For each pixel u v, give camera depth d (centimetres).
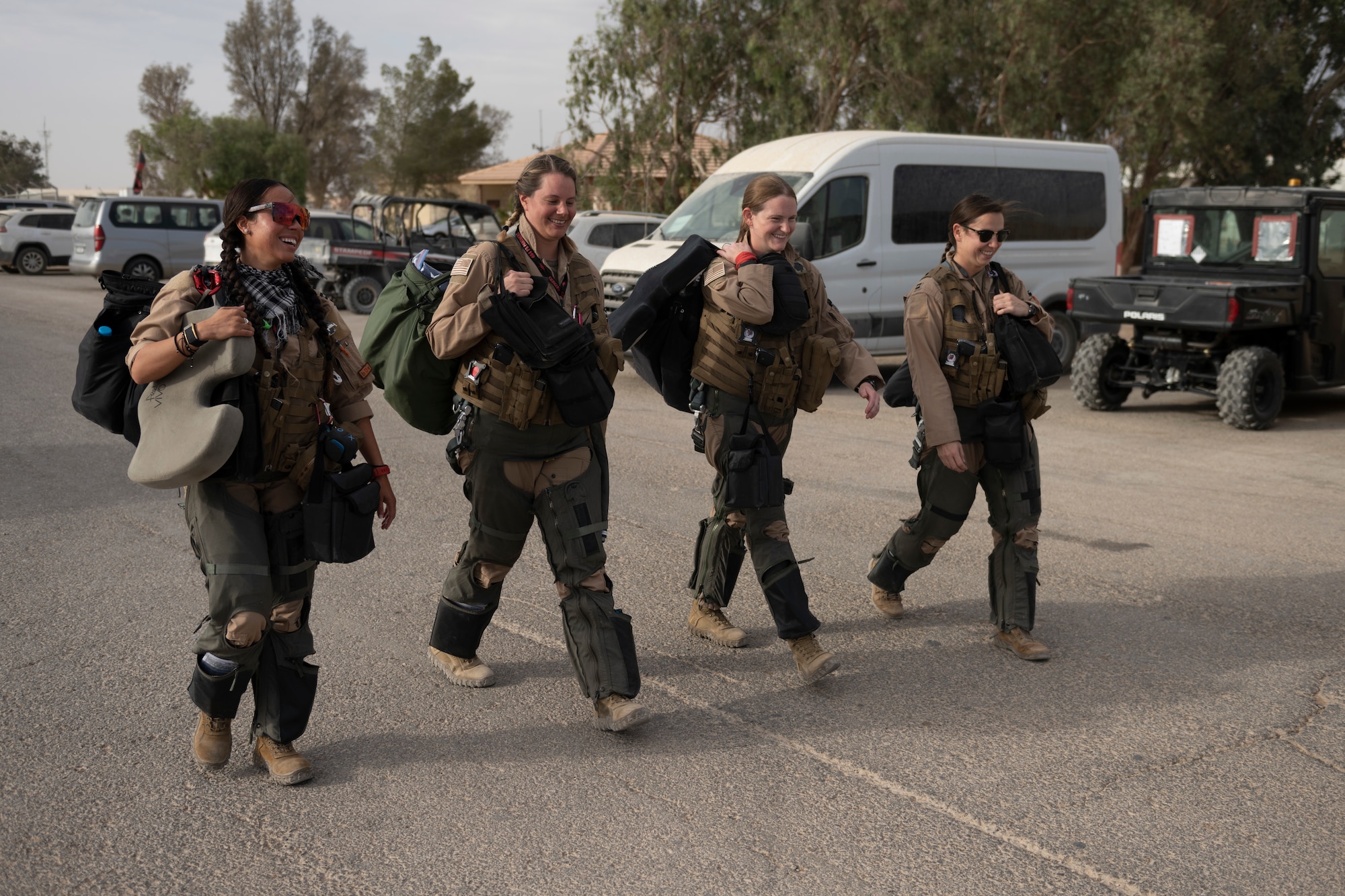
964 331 391
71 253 2695
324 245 1795
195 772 315
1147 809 303
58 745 329
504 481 338
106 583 474
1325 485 727
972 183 1180
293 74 6044
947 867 272
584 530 338
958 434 394
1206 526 616
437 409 349
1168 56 2283
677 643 427
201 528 290
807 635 378
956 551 560
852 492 685
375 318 339
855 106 2519
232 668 299
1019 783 317
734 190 1132
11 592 460
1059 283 1256
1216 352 972
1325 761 334
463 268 320
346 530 289
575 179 327
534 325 314
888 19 2245
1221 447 862
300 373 289
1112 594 495
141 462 271
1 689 366
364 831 285
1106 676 399
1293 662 415
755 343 372
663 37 2536
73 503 604
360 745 334
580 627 340
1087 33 2388
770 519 380
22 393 962
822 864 273
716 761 328
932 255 1152
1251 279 997
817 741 342
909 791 311
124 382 288
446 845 278
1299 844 286
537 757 329
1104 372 1025
